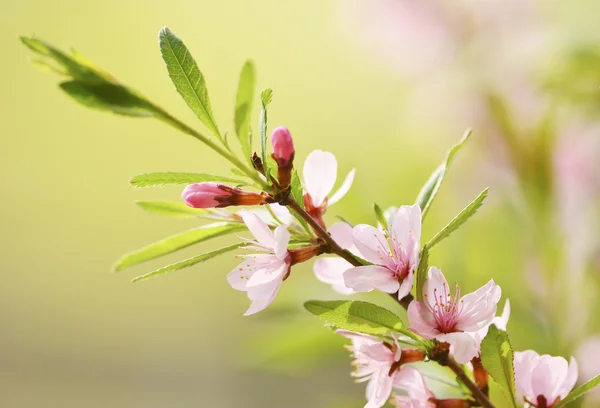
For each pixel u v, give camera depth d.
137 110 0.49
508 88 0.68
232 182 0.49
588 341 0.64
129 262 0.51
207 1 1.40
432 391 0.52
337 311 0.48
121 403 1.55
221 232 0.51
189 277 1.56
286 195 0.49
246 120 0.50
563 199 0.66
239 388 1.41
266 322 0.68
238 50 1.35
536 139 0.67
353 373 0.51
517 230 0.67
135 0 1.48
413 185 0.71
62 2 1.53
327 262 0.51
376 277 0.49
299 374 0.73
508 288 0.66
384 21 0.76
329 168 0.52
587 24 0.67
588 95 0.66
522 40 0.68
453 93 0.70
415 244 0.49
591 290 0.65
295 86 1.18
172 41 0.49
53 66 0.49
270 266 0.50
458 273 0.64
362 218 0.67
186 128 0.49
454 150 0.51
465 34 0.73
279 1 1.31
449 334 0.48
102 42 1.47
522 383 0.50
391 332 0.49
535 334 0.64
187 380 1.53
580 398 0.59
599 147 0.66
